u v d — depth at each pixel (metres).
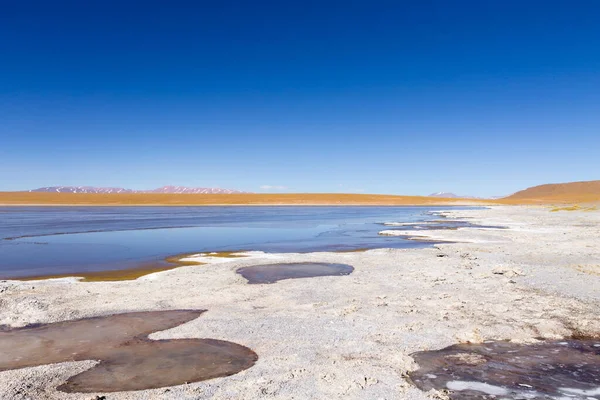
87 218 60.62
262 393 7.16
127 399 7.01
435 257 22.17
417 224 48.75
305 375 7.87
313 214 75.56
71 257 23.55
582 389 7.46
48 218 60.16
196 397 7.05
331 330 10.48
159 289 14.98
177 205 124.69
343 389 7.29
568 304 12.86
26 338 10.16
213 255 24.14
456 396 7.17
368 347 9.34
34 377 7.94
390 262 20.72
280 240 32.47
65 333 10.49
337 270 18.78
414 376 7.95
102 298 13.73
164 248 27.53
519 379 7.84
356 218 62.31
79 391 7.38
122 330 10.70
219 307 12.71
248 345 9.54
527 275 17.23
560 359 8.79
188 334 10.29
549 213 69.25
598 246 26.05
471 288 15.03
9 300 13.29
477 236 33.38
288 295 14.10
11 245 29.08
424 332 10.31
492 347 9.42
